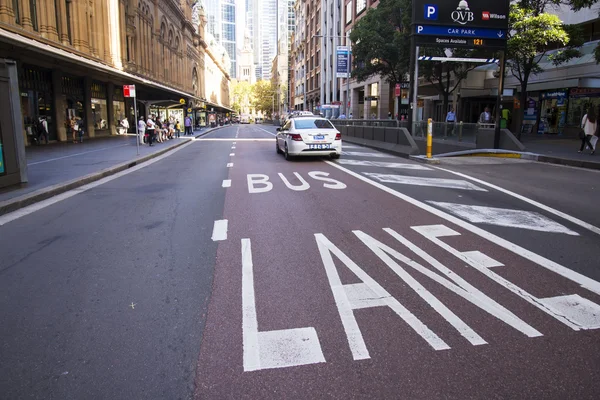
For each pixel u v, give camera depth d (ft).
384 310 13.06
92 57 103.91
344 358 10.59
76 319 12.72
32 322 12.55
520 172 41.93
